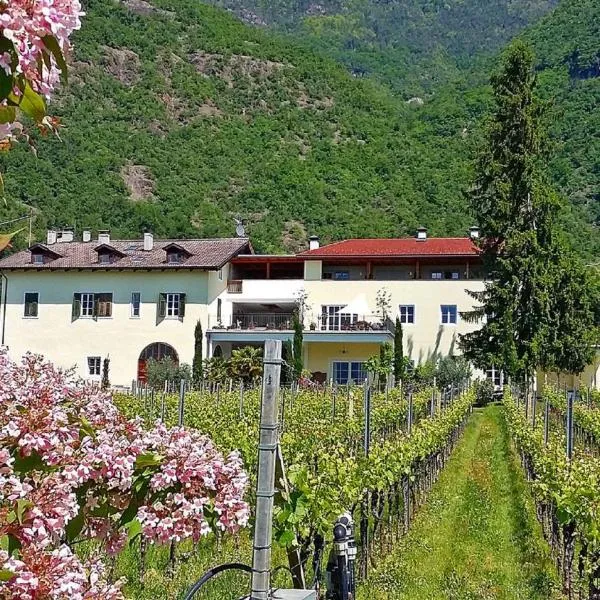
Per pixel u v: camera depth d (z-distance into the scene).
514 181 43.75
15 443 3.60
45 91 2.65
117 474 3.87
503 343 41.56
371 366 43.94
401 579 10.37
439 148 92.88
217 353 48.47
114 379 47.50
